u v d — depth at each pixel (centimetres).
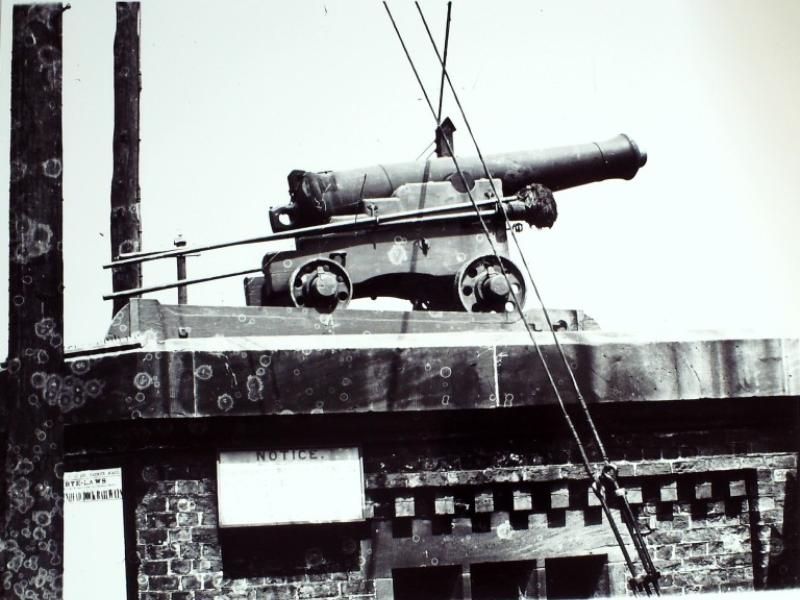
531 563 1085
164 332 1053
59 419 967
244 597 1016
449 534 1065
